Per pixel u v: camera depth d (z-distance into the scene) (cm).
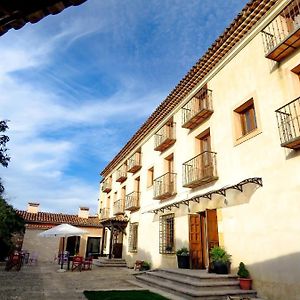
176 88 1312
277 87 805
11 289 820
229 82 1016
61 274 1270
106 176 2619
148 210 1555
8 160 1107
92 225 2528
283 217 707
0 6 218
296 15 837
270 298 703
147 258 1466
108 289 876
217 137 1035
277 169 752
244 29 957
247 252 802
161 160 1491
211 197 1009
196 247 1048
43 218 2500
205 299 695
